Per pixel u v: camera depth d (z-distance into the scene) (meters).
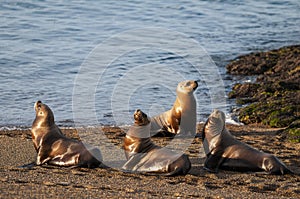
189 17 112.56
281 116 59.66
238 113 63.59
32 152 48.19
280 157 48.00
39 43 93.25
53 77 77.50
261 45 94.44
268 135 55.12
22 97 69.25
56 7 116.06
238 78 76.94
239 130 57.22
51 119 45.53
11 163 45.00
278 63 80.12
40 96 69.81
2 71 79.38
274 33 101.81
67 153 44.12
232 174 43.75
